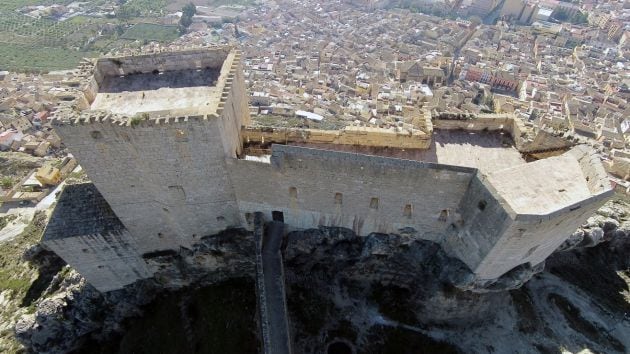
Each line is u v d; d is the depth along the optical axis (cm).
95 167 3516
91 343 5412
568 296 5150
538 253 3978
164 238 4428
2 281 7250
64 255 4341
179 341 4666
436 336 4588
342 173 3719
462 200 3738
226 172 3781
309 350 4359
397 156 4238
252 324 4506
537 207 3372
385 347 4459
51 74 19275
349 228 4397
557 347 4609
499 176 3644
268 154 4284
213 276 4875
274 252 4231
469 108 13312
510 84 16250
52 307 5025
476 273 3956
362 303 4747
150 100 3641
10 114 14238
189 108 3334
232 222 4416
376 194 3888
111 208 3944
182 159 3553
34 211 10319
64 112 3222
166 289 5059
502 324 4731
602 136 11744
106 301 5031
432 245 4341
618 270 5516
